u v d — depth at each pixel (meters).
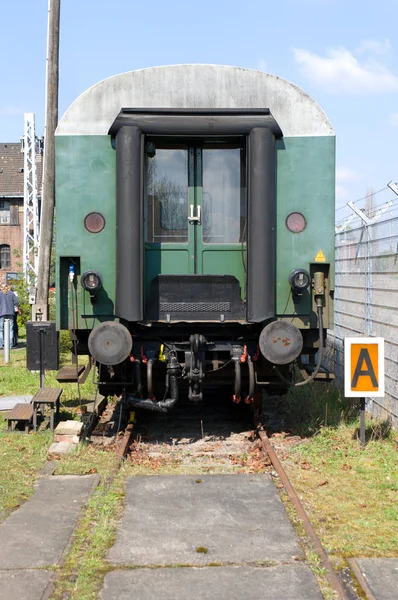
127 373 8.35
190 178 8.03
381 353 7.64
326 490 6.24
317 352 8.35
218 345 7.84
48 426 8.79
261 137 7.57
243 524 5.39
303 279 7.62
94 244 7.82
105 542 5.01
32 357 9.20
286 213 7.82
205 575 4.47
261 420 8.79
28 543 4.97
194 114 7.67
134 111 7.66
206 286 7.92
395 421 8.42
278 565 4.62
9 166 49.03
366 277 10.09
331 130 7.85
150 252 8.01
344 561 4.74
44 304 10.69
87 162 7.80
